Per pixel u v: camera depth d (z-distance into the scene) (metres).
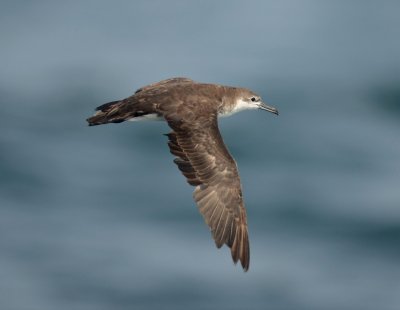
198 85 18.23
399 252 29.03
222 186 15.80
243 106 19.25
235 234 15.70
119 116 17.11
